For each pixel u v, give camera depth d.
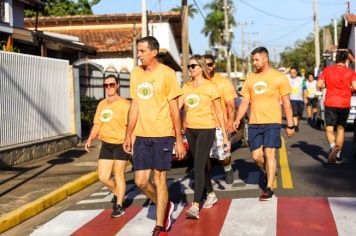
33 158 12.73
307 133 17.17
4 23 16.67
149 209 7.66
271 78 7.54
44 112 13.80
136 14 32.25
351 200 7.42
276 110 7.57
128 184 9.88
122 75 23.45
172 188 8.96
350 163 10.71
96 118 7.52
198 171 6.84
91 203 8.41
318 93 18.20
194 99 6.93
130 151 6.18
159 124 5.93
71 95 15.66
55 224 7.23
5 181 10.03
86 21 32.62
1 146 11.62
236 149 13.85
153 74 5.96
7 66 11.95
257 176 9.52
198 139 6.92
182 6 23.56
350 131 17.61
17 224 7.52
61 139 14.46
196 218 6.77
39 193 8.96
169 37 33.00
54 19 32.66
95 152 14.17
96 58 28.16
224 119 7.43
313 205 7.21
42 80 13.72
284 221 6.52
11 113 12.06
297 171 9.89
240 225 6.45
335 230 6.09
